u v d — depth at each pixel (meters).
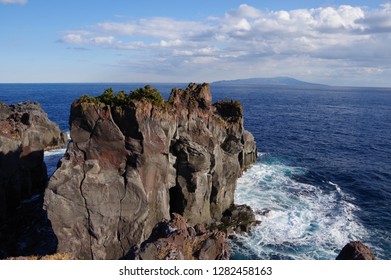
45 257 20.12
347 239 39.34
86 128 31.70
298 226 42.06
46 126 70.44
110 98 32.81
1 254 34.91
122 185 31.53
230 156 45.06
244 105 197.38
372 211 47.16
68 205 30.27
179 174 38.22
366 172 64.81
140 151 31.83
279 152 79.75
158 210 34.47
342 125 122.00
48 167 61.25
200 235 21.98
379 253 36.66
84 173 30.91
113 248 31.77
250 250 36.97
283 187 55.53
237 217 42.59
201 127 39.56
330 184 58.00
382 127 118.25
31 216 42.59
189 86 43.12
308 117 144.12
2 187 42.16
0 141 42.91
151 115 32.78
